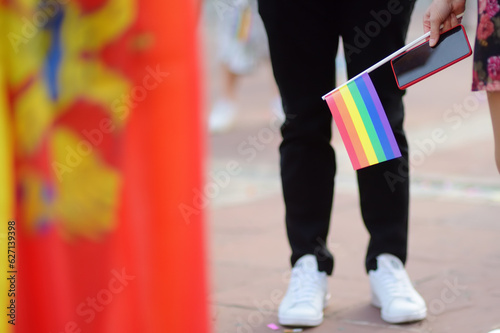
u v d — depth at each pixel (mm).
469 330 4762
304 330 4918
